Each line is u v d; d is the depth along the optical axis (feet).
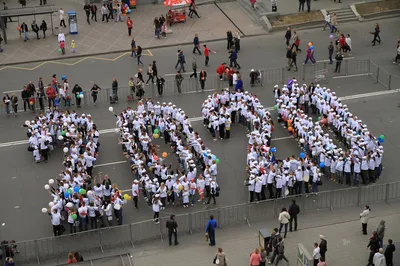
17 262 131.23
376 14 232.32
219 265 123.34
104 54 215.51
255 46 218.18
